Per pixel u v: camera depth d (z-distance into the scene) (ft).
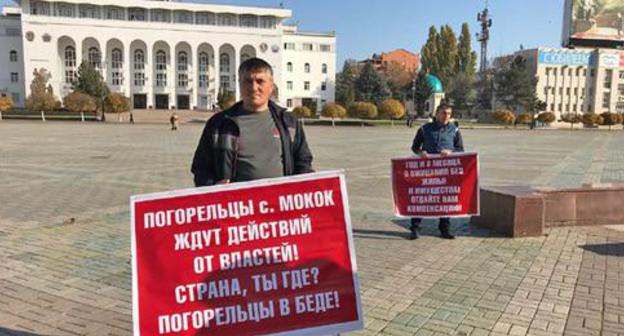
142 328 9.63
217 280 9.92
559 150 79.25
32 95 197.67
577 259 19.52
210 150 10.68
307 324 9.97
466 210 22.99
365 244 21.59
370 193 34.86
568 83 291.79
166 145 76.18
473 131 160.15
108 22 252.83
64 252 19.77
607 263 19.02
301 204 10.20
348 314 10.06
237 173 10.32
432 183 23.21
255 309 9.92
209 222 10.00
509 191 23.94
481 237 22.93
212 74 275.39
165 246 9.87
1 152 61.46
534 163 57.06
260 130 10.37
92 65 238.07
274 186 10.15
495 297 15.42
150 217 9.88
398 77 349.82
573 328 13.23
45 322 13.39
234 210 10.05
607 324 13.48
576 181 41.39
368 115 187.73
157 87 267.39
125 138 92.63
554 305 14.80
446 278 17.17
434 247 21.21
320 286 10.08
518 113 274.98
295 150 10.79
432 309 14.43
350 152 68.85
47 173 42.80
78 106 185.37
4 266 17.94
